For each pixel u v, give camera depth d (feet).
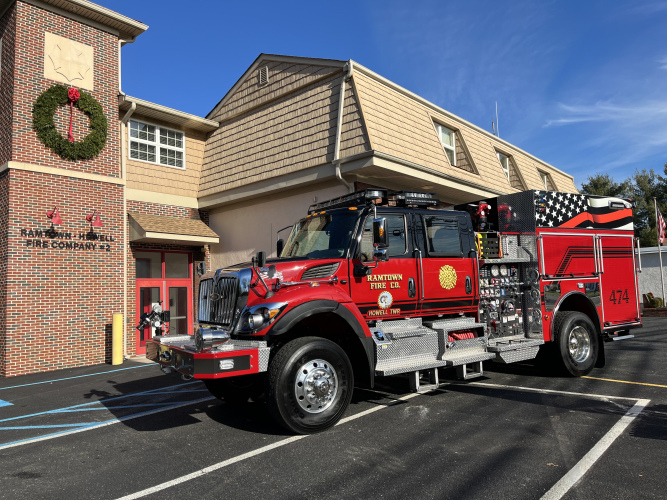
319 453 13.99
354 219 18.92
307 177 37.50
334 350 16.29
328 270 17.61
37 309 34.17
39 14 36.50
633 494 10.67
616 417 16.34
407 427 16.15
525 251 24.02
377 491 11.29
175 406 21.38
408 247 19.80
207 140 49.75
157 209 44.50
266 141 42.14
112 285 38.50
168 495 11.65
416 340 18.95
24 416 20.98
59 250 35.68
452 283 20.75
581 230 25.58
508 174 57.98
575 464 12.41
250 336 16.29
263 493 11.47
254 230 43.70
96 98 39.09
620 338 26.63
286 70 41.57
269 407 15.35
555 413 17.12
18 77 34.96
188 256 46.68
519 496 10.75
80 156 37.45
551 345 23.57
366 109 35.19
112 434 17.34
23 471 13.87
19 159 34.40
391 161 34.63
